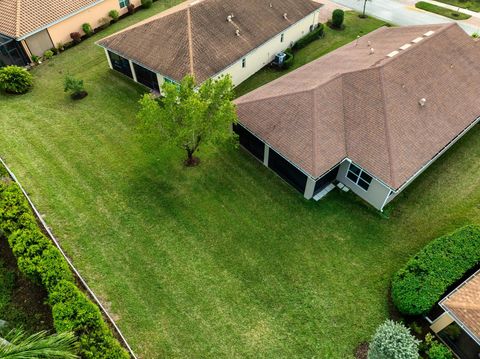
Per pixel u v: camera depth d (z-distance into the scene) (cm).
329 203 2389
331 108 2431
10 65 3334
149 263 2077
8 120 2884
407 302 1800
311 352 1777
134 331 1822
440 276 1878
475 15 4316
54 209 2303
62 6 3550
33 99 3091
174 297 1948
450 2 4566
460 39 2842
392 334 1581
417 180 2503
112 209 2323
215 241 2184
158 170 2561
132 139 2764
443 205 2364
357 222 2284
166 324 1852
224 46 3098
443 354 1661
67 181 2469
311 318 1884
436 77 2580
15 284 1898
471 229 2062
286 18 3516
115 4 4019
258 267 2073
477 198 2395
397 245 2172
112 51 3200
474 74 2712
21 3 3356
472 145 2734
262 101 2547
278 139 2372
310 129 2317
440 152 2356
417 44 2669
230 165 2611
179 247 2153
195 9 3134
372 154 2238
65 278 1766
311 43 3875
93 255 2098
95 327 1606
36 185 2430
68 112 2978
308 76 2777
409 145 2262
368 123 2334
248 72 3359
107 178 2500
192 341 1802
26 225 1956
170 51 3005
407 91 2436
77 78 3322
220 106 2264
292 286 2000
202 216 2303
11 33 3247
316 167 2202
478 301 1661
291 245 2172
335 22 4072
